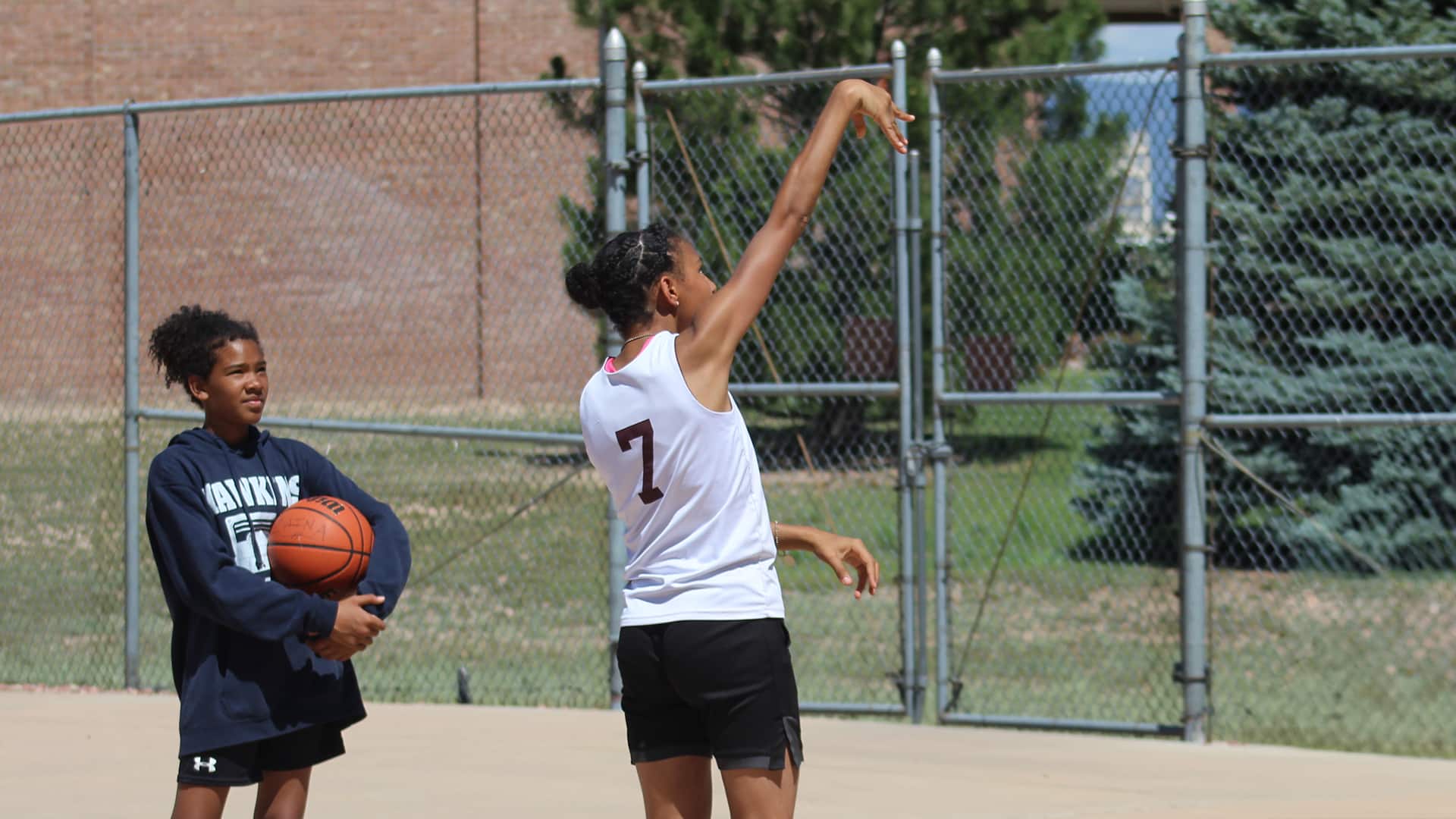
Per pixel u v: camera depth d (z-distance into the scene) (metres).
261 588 7.24
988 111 28.30
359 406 36.34
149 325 39.41
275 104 15.04
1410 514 23.00
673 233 7.38
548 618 19.55
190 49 48.97
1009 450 32.03
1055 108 26.58
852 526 24.70
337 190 40.03
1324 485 23.30
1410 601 20.56
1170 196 23.30
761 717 6.85
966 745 13.37
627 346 7.20
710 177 22.08
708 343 6.88
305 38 48.72
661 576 6.92
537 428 31.52
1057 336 27.30
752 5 31.92
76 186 36.12
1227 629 19.03
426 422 32.59
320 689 7.70
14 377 35.16
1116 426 24.69
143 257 40.09
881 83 7.33
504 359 37.34
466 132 38.38
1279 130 23.52
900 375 14.31
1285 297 23.30
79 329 36.44
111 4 49.16
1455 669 17.00
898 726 14.18
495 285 37.47
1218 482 23.55
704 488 6.86
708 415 6.85
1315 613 19.92
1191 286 13.44
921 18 32.47
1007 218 25.16
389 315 38.62
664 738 7.18
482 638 18.45
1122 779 12.09
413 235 38.56
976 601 20.94
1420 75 22.89
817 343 24.98
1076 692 16.12
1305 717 14.98
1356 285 23.19
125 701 15.14
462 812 11.13
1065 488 28.42
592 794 11.65
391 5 48.56
